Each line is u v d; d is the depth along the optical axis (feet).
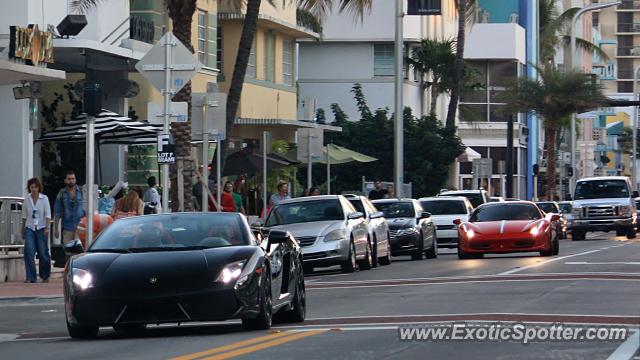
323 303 141.08
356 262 207.72
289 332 106.93
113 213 190.90
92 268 105.29
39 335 115.34
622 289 147.13
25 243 181.98
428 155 399.24
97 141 225.15
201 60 300.81
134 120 248.11
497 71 533.96
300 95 448.24
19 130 225.76
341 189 395.96
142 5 271.28
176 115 176.86
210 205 227.81
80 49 229.86
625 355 87.25
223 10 325.42
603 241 339.36
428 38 443.73
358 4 290.97
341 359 87.61
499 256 245.86
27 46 204.54
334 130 362.94
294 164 271.90
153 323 104.06
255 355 90.94
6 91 226.17
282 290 115.34
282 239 113.50
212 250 107.45
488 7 573.74
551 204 376.27
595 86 469.98
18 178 225.56
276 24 339.36
